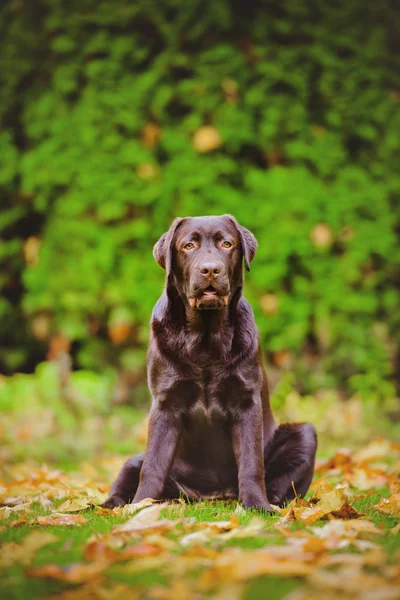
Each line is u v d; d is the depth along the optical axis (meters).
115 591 2.61
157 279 8.81
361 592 2.49
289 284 9.03
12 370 9.75
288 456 4.89
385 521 3.97
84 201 8.80
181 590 2.58
